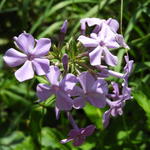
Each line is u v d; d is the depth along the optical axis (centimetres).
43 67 14
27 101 24
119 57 20
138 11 22
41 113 19
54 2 26
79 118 25
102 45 15
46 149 22
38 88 14
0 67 21
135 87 20
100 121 22
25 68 14
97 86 14
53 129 23
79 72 15
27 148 22
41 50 14
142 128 23
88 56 15
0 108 25
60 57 16
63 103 14
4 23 27
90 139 22
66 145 22
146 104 19
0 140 23
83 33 16
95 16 22
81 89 14
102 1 23
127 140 22
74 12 26
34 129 20
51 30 22
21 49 14
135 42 22
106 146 22
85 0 23
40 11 26
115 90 16
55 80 14
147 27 24
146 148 22
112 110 16
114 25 16
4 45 26
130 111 24
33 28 22
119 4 24
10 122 25
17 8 25
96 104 14
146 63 21
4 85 23
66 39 21
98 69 15
